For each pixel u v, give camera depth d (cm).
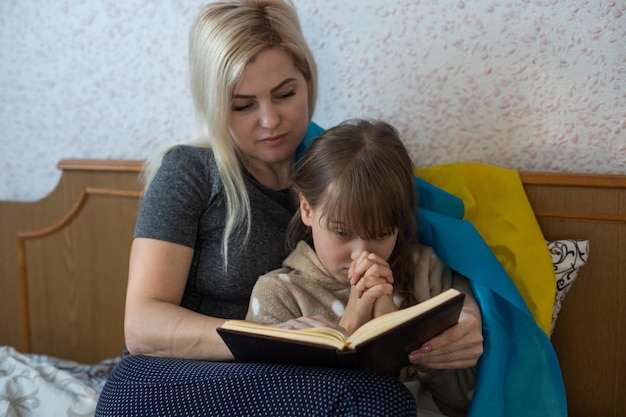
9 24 167
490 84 127
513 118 126
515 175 121
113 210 155
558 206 120
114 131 162
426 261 111
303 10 141
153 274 107
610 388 119
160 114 156
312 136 126
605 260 117
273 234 116
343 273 106
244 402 83
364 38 136
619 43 116
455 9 127
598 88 119
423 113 134
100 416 95
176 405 86
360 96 139
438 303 81
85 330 164
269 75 109
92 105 163
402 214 102
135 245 111
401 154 104
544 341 104
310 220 107
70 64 163
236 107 111
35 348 171
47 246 164
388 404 78
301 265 110
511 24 123
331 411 79
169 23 150
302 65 116
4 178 174
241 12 109
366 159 100
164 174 114
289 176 115
